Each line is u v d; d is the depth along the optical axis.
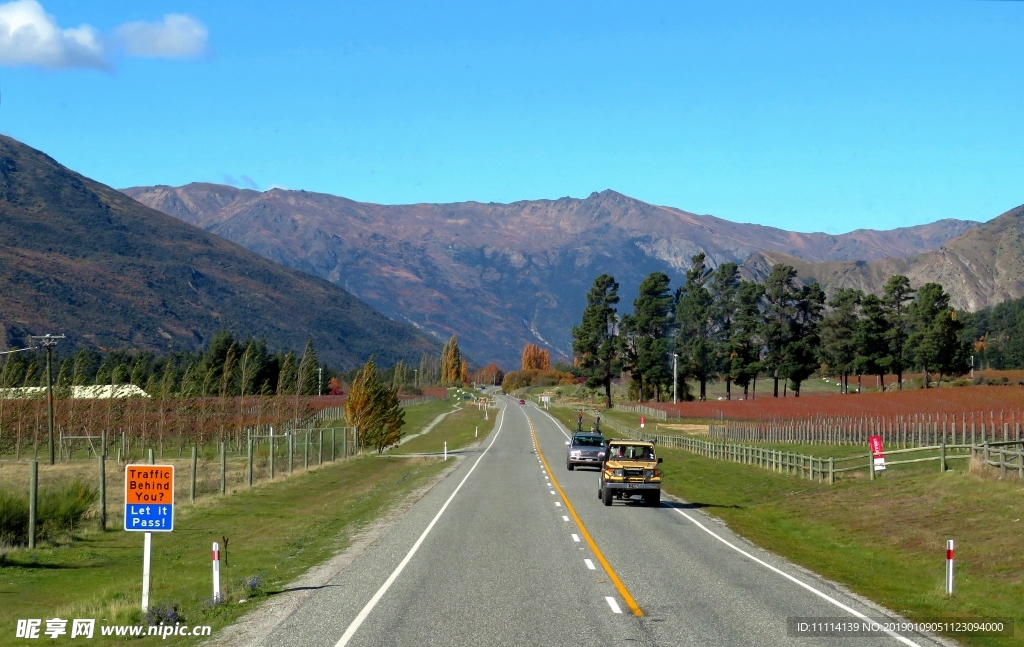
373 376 72.50
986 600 16.25
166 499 15.66
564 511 30.08
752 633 12.83
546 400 152.50
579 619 13.58
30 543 25.42
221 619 14.41
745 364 126.31
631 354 137.12
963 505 26.23
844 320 126.75
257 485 44.31
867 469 38.41
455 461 58.12
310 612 14.27
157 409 75.75
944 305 114.88
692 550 21.62
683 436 72.75
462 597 15.30
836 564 20.56
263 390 83.19
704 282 148.75
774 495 37.06
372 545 22.27
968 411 68.38
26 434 71.19
